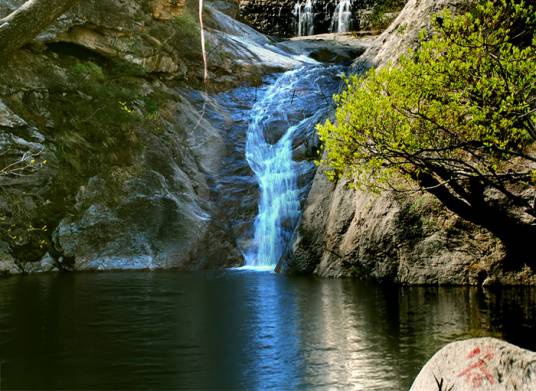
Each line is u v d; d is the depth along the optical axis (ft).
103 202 46.42
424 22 42.60
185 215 47.55
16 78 46.50
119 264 45.03
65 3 24.84
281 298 32.32
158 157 50.14
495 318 26.18
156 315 27.89
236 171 53.72
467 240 36.04
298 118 57.82
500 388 11.95
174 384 18.62
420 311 28.27
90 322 26.35
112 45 53.47
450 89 25.12
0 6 47.52
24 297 32.22
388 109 25.18
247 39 70.59
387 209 38.45
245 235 50.19
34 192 44.68
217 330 25.08
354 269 39.96
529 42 33.65
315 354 21.52
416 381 12.91
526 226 28.60
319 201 44.27
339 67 65.82
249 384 18.53
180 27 59.67
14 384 18.49
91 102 49.88
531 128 23.70
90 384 18.54
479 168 27.99
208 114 57.36
